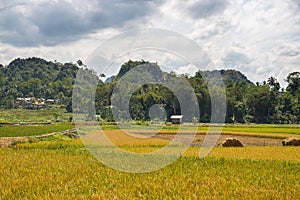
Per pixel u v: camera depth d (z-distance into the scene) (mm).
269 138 37719
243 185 12875
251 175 15188
